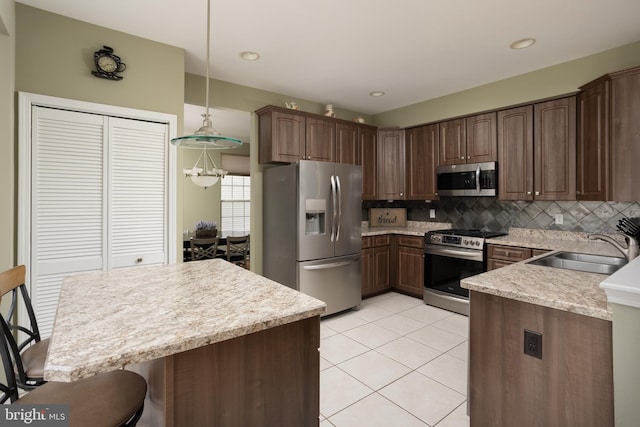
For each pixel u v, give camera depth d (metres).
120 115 2.46
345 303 3.61
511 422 1.42
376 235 4.18
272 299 1.31
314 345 1.30
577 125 2.96
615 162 2.47
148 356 0.88
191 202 6.97
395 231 4.29
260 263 3.80
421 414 1.90
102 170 2.42
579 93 2.95
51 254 2.25
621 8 2.17
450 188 3.91
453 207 4.27
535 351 1.35
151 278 1.68
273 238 3.63
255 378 1.15
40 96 2.17
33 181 2.17
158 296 1.36
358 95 3.96
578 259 2.53
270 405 1.18
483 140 3.65
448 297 3.63
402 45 2.70
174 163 2.69
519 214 3.63
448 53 2.85
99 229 2.42
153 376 1.13
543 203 3.44
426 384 2.20
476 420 1.54
